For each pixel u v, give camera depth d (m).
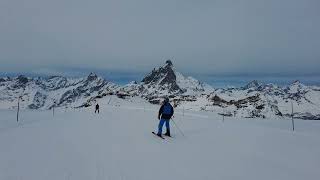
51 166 8.52
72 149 10.94
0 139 12.03
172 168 9.16
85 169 8.48
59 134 14.66
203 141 14.41
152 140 13.93
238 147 13.06
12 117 59.84
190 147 12.62
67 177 7.67
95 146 11.76
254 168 9.64
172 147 12.40
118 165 9.11
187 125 22.66
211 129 19.58
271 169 9.60
